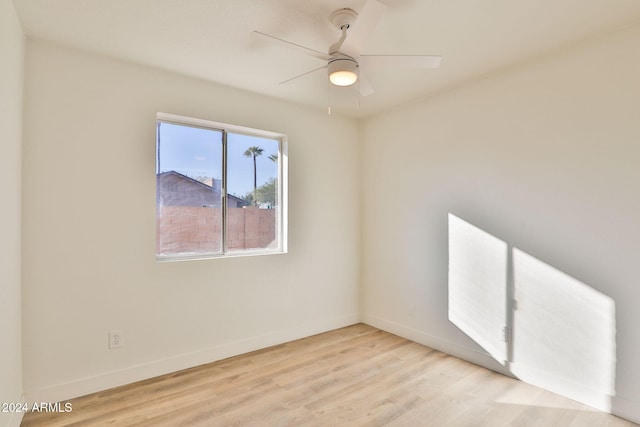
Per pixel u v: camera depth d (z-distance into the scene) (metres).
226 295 3.01
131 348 2.54
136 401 2.28
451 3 1.85
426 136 3.28
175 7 1.89
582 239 2.28
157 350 2.65
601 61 2.20
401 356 3.04
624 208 2.11
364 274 4.00
